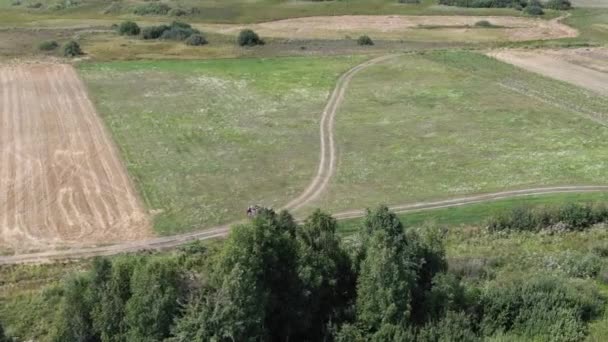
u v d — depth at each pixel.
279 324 28.56
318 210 32.72
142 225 44.50
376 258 28.88
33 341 31.00
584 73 79.94
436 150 57.81
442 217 45.19
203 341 25.77
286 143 59.38
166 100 70.56
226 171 53.16
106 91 73.06
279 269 28.75
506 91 73.69
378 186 50.81
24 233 43.28
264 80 78.12
